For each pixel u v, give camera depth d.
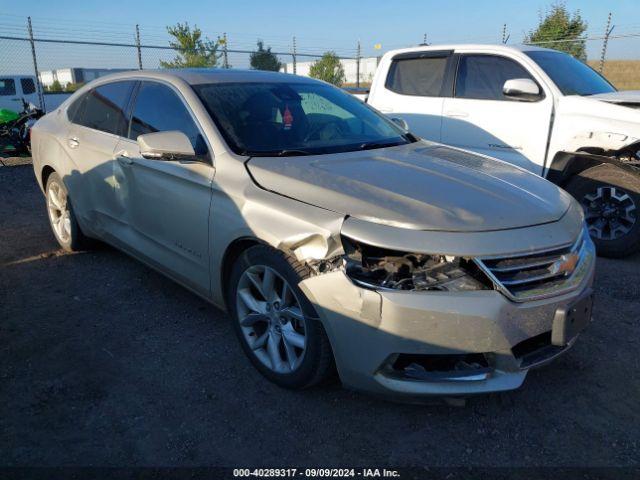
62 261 4.81
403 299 2.31
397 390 2.41
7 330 3.56
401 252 2.38
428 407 2.80
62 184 4.68
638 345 3.42
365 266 2.42
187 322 3.68
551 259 2.52
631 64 25.59
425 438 2.57
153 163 3.50
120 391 2.91
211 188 3.07
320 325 2.58
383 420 2.70
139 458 2.42
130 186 3.77
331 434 2.59
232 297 3.08
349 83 20.42
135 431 2.59
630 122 4.82
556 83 5.43
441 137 6.12
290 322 2.81
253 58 17.66
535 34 16.44
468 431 2.62
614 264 4.91
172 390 2.92
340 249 2.44
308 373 2.69
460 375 2.41
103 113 4.28
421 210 2.50
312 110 3.79
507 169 3.32
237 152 3.16
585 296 2.62
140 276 4.46
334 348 2.50
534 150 5.42
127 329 3.59
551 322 2.50
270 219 2.70
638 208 4.79
